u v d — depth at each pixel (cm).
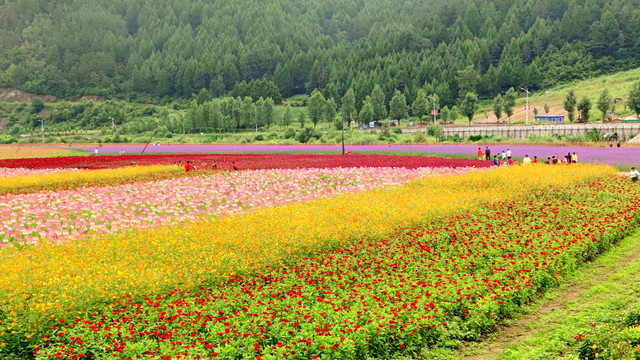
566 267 1504
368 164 4459
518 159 4962
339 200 2512
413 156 5356
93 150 8619
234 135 13225
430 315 1126
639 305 1146
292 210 2198
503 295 1258
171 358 942
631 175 2984
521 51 19800
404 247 1641
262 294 1262
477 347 1115
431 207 2138
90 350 1002
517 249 1595
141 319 1141
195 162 5066
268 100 14550
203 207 2617
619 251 1714
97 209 2536
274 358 951
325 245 1681
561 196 2512
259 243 1633
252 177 3666
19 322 1072
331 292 1287
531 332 1173
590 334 1059
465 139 9494
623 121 9881
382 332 1044
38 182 3497
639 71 16062
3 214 2428
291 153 6588
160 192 3025
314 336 1023
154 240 1734
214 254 1546
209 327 1083
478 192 2625
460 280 1320
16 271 1321
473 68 18188
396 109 14612
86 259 1516
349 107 14812
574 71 17812
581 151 5319
